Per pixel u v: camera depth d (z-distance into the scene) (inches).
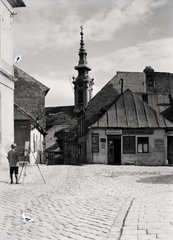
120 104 1633.9
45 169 1098.1
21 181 727.1
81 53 4584.2
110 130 1539.1
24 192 545.6
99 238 257.9
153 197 450.6
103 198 467.2
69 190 562.9
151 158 1540.4
